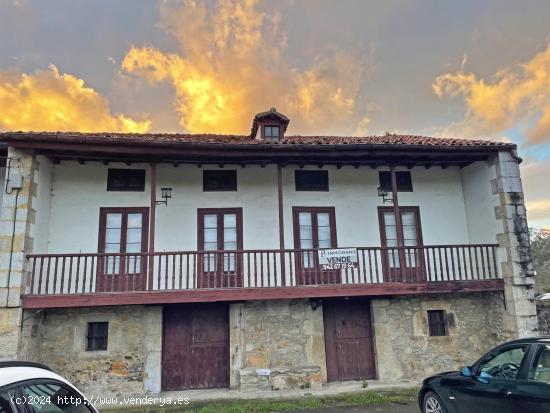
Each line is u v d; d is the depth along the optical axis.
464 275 10.07
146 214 9.66
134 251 9.44
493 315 9.55
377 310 9.55
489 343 9.62
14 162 8.00
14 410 2.23
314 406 7.29
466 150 9.29
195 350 9.08
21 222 7.83
